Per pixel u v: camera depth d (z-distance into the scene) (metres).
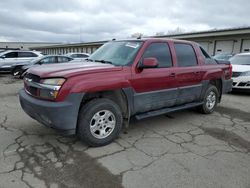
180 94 4.81
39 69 3.71
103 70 3.61
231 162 3.33
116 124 3.83
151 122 5.04
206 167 3.17
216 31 23.33
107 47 4.80
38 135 4.09
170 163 3.26
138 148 3.71
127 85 3.79
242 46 22.53
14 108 5.94
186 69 4.82
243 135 4.42
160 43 4.45
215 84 5.97
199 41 26.97
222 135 4.39
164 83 4.38
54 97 3.25
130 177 2.88
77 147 3.67
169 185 2.74
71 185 2.69
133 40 4.48
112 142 3.90
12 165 3.07
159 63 4.37
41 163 3.15
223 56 15.02
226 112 6.06
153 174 2.96
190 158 3.42
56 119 3.26
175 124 4.95
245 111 6.23
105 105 3.65
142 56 4.08
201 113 5.76
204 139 4.17
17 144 3.71
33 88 3.57
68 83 3.27
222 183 2.81
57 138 3.98
